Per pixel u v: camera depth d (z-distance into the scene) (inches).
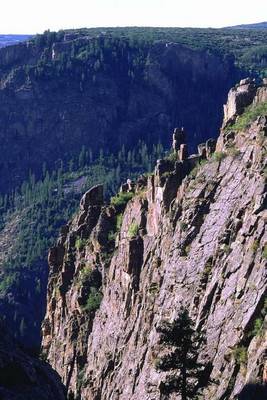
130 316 6835.6
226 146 5944.9
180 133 7140.8
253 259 4837.6
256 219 4982.8
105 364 6978.4
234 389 4345.5
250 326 4552.2
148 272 6579.7
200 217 5797.2
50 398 3294.8
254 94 6333.7
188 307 5423.2
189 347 4138.8
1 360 3304.6
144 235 7022.6
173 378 4478.3
